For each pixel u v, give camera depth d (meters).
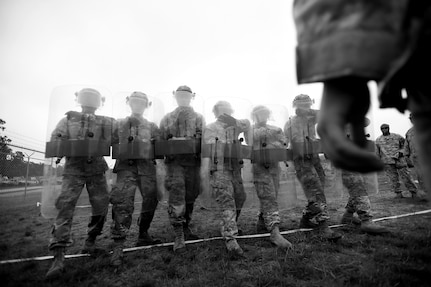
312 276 2.41
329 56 0.75
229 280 2.39
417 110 0.98
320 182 3.90
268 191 3.56
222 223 3.28
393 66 0.70
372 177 4.50
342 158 0.77
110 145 3.30
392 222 4.18
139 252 3.29
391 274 2.25
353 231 3.79
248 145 3.78
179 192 3.41
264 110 4.06
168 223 4.96
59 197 2.88
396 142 6.86
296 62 0.87
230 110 3.83
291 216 5.21
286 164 4.07
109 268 2.81
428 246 2.89
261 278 2.36
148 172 3.56
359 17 0.73
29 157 8.23
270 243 3.45
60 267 2.63
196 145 3.65
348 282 2.21
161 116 4.11
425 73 0.89
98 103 3.40
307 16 0.84
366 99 0.84
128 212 3.04
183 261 2.90
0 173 8.36
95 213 3.27
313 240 3.41
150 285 2.37
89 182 3.29
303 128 4.02
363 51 0.71
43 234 4.14
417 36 0.70
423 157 0.97
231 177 3.53
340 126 0.77
